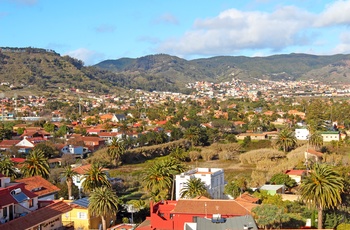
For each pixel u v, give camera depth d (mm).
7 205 60156
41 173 102250
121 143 166875
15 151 159250
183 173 98312
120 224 78688
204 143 195875
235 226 56031
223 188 103062
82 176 102812
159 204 74562
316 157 134500
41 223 60781
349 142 178125
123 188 116000
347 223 74812
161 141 193250
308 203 76750
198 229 56062
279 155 154125
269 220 65875
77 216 77250
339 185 73750
